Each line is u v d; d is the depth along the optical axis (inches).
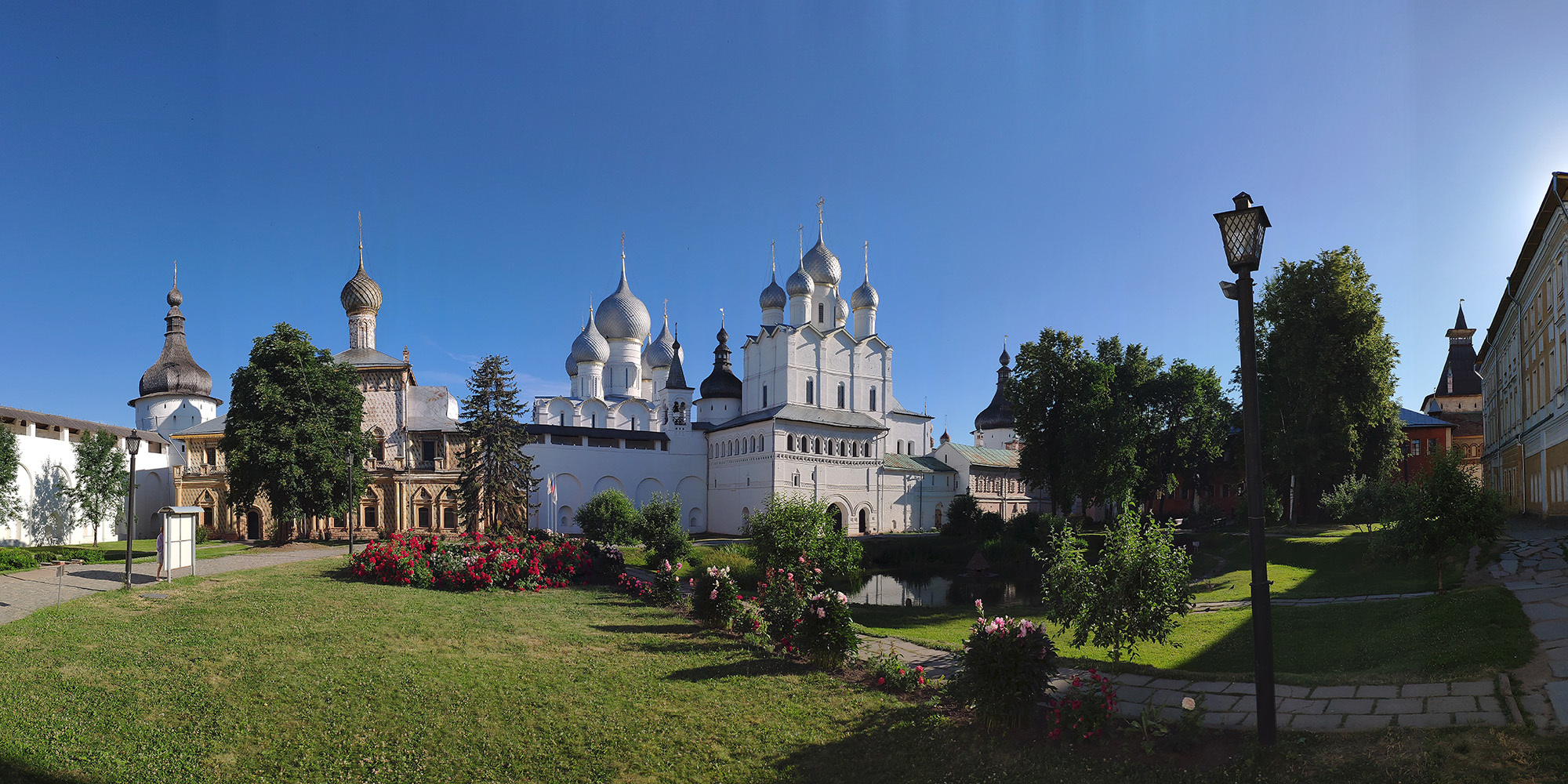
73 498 2039.9
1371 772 350.0
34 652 614.9
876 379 3277.6
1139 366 2335.1
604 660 645.3
